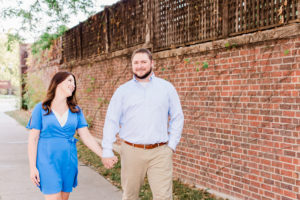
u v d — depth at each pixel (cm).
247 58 392
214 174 446
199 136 473
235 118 411
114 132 304
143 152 294
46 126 277
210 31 453
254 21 386
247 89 393
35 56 1634
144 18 618
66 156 283
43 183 272
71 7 839
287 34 339
